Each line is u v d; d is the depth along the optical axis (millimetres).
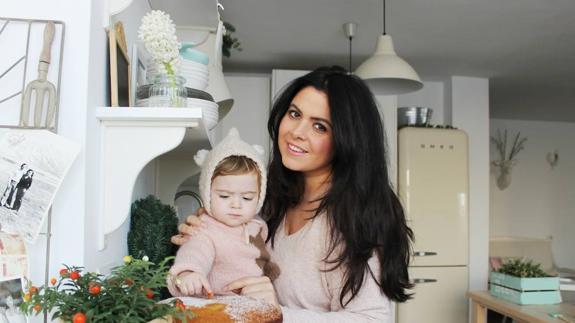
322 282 988
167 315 545
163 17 783
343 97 958
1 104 638
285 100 1060
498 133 5949
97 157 700
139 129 722
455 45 3277
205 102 914
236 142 865
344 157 964
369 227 956
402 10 2660
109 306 524
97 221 705
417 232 3602
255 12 2705
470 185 4055
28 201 605
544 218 6004
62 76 647
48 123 628
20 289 606
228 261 863
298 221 1068
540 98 4898
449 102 4145
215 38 1487
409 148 3648
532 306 2420
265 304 671
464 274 3648
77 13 655
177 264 773
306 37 3141
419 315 3549
